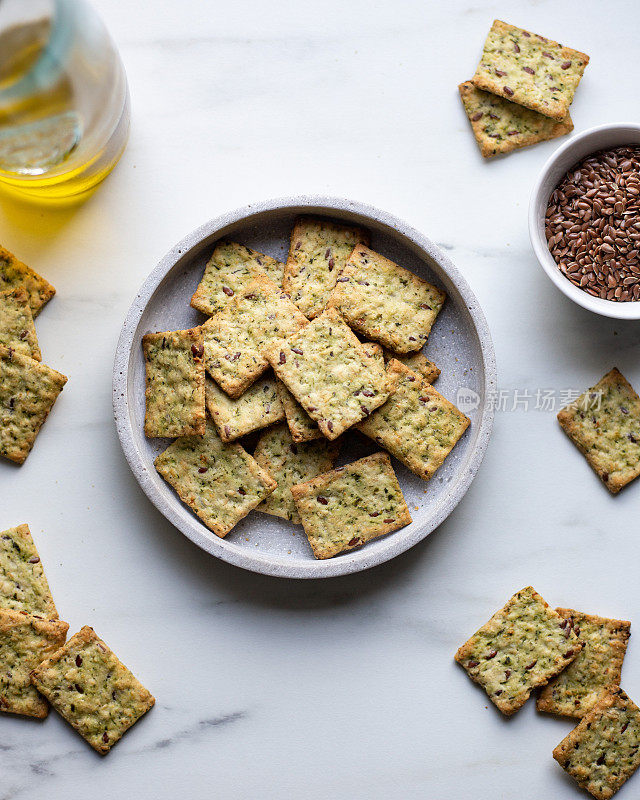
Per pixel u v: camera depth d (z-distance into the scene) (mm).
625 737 699
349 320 690
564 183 697
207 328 691
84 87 645
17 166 666
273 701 712
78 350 713
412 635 713
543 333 713
